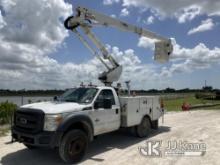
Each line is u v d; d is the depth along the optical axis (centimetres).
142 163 666
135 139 948
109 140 932
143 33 1226
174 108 2277
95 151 784
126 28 1138
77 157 675
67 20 932
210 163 661
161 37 1302
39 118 642
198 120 1451
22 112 690
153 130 1130
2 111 1266
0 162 685
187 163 663
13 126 714
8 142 899
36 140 634
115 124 851
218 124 1277
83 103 752
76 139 674
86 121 716
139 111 949
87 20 953
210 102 3144
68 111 676
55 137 633
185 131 1098
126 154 751
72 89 855
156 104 1070
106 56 1029
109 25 1055
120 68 1059
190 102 3122
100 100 790
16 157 728
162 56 1295
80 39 964
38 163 676
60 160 700
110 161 684
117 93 930
